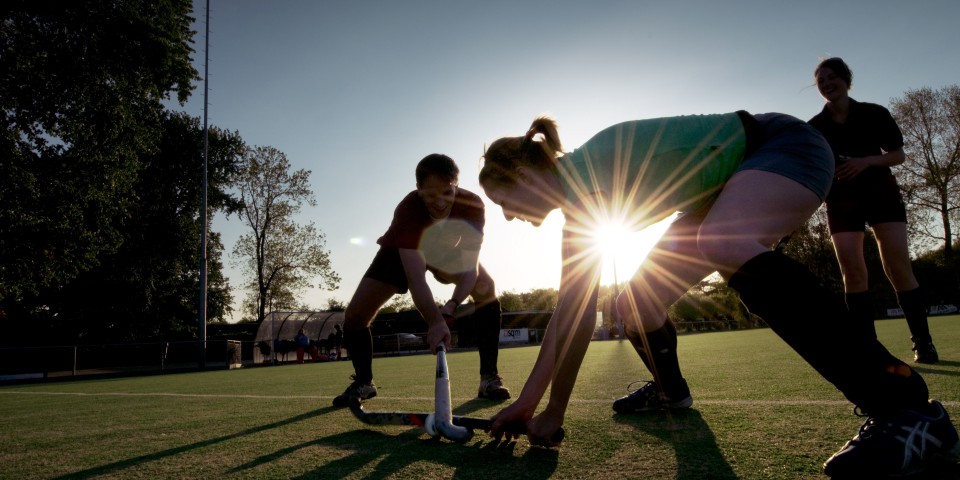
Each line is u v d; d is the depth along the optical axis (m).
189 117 35.69
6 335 31.08
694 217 2.30
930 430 1.31
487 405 3.14
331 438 2.22
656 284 2.36
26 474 1.86
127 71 17.83
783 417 2.09
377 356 24.86
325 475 1.63
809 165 1.71
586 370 5.03
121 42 17.28
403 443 2.05
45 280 18.12
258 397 4.36
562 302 1.80
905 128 30.14
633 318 2.41
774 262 1.43
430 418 2.03
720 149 1.86
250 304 42.38
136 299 31.38
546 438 1.77
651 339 2.39
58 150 17.30
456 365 7.74
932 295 37.19
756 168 1.70
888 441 1.29
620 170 1.85
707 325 36.53
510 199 2.01
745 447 1.68
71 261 18.27
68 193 17.33
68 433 2.79
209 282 37.44
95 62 17.17
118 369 20.28
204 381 7.72
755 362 4.75
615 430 2.06
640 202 1.91
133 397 5.15
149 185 32.25
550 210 2.02
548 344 1.81
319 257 39.56
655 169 1.85
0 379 17.69
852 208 3.83
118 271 30.67
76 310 30.88
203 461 1.92
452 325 3.10
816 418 2.04
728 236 1.54
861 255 3.87
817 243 35.16
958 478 1.30
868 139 3.81
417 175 2.90
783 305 1.38
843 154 3.88
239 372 11.12
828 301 1.36
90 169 17.55
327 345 24.64
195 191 34.75
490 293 3.59
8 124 16.58
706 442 1.77
